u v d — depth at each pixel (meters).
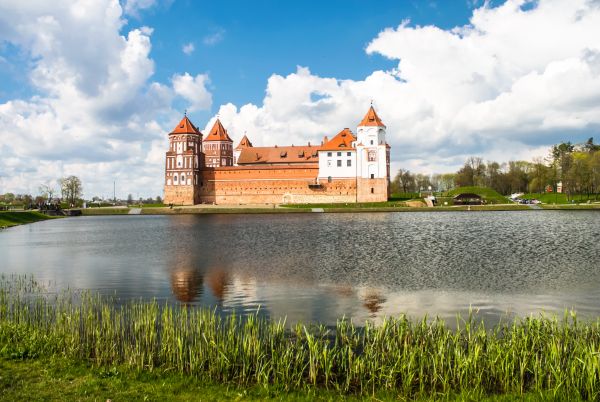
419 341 18.50
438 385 15.47
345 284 32.16
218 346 16.84
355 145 153.38
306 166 155.25
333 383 15.58
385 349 18.05
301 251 49.38
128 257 46.47
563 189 174.75
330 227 79.44
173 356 17.12
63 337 18.48
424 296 28.48
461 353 16.48
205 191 164.38
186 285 32.16
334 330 21.66
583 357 15.80
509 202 154.88
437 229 73.56
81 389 14.02
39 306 25.69
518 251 47.94
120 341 19.09
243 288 31.05
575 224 80.00
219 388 14.77
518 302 26.83
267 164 171.25
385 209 134.12
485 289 30.28
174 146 162.50
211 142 180.88
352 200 152.75
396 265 40.06
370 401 14.16
